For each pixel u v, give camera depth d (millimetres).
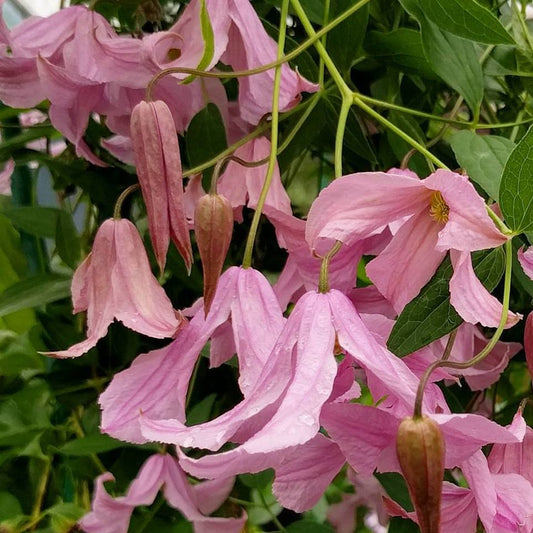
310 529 340
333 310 189
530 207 196
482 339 287
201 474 173
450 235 176
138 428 195
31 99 271
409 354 207
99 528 298
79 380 344
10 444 338
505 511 200
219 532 309
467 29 246
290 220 236
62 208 355
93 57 246
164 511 342
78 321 344
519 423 193
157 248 204
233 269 208
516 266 260
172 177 204
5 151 339
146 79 249
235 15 240
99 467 344
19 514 341
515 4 320
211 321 204
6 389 367
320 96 279
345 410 187
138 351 343
